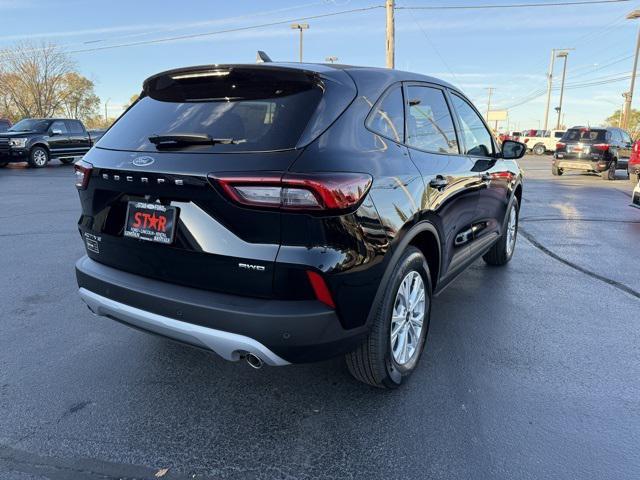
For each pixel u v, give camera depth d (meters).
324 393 3.00
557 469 2.37
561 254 6.36
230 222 2.32
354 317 2.48
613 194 12.73
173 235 2.49
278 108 2.51
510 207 5.33
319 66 2.76
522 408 2.85
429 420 2.74
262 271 2.30
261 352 2.34
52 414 2.77
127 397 2.95
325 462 2.41
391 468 2.37
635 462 2.42
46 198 10.52
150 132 2.78
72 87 51.16
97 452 2.46
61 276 5.14
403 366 3.04
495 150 4.87
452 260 3.67
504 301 4.59
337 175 2.29
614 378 3.20
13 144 17.56
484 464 2.40
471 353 3.52
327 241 2.29
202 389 3.04
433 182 3.11
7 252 6.06
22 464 2.37
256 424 2.70
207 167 2.34
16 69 47.41
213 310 2.37
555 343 3.70
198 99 2.81
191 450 2.49
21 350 3.51
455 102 4.02
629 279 5.29
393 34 25.09
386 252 2.57
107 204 2.82
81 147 19.81
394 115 2.98
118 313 2.75
